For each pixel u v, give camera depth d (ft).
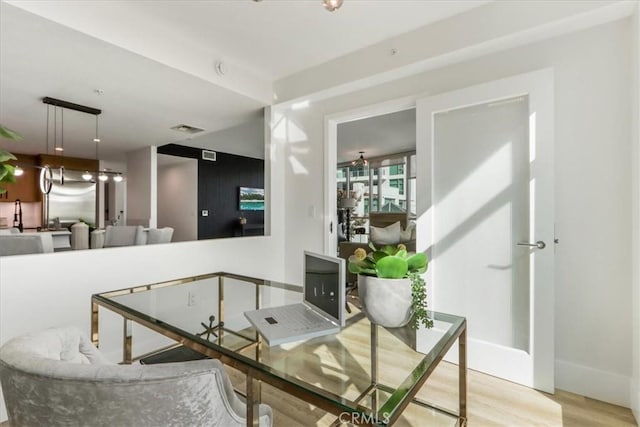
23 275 6.04
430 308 8.16
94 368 2.39
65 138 17.22
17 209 21.58
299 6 7.12
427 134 8.20
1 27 6.40
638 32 5.63
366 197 28.19
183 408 2.52
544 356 6.61
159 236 13.53
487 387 6.76
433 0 6.93
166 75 8.75
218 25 7.85
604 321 6.36
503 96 7.09
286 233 11.85
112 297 6.16
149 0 6.93
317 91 9.98
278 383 3.64
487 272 7.48
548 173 6.61
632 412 5.90
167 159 24.18
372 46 8.77
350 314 4.92
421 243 8.29
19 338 2.97
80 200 23.03
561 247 6.81
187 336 4.57
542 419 5.72
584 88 6.55
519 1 6.68
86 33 6.68
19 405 2.49
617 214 6.24
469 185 7.74
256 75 10.64
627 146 6.13
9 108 11.79
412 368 4.13
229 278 7.87
